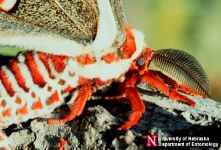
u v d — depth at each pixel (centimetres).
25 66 18
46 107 18
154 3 33
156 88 19
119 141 17
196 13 33
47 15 18
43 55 18
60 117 19
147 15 33
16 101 18
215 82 30
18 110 18
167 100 19
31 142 19
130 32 18
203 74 19
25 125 19
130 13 33
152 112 18
